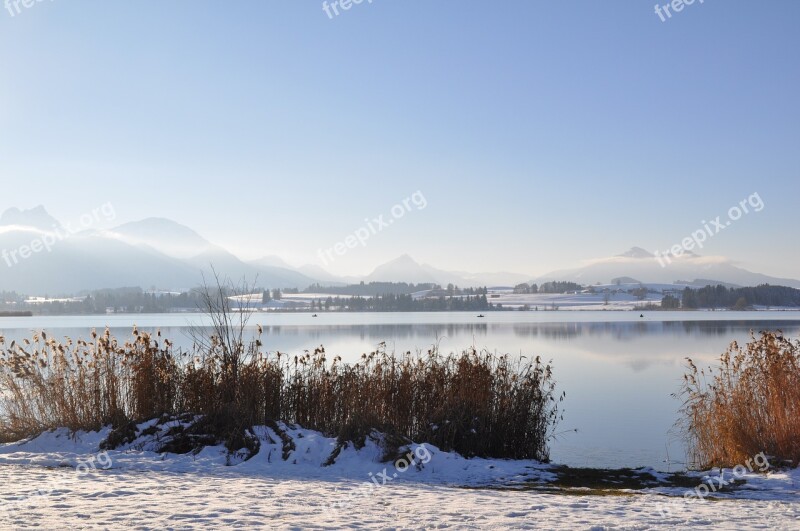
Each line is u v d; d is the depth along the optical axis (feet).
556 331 240.53
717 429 45.21
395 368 50.70
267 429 43.57
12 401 46.91
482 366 50.01
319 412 48.37
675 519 26.25
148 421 44.52
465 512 27.22
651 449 53.06
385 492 31.89
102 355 48.11
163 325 273.33
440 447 45.06
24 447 42.55
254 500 28.78
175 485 31.94
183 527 23.40
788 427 40.70
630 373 104.78
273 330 242.58
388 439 41.42
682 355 135.64
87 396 46.14
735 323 301.02
